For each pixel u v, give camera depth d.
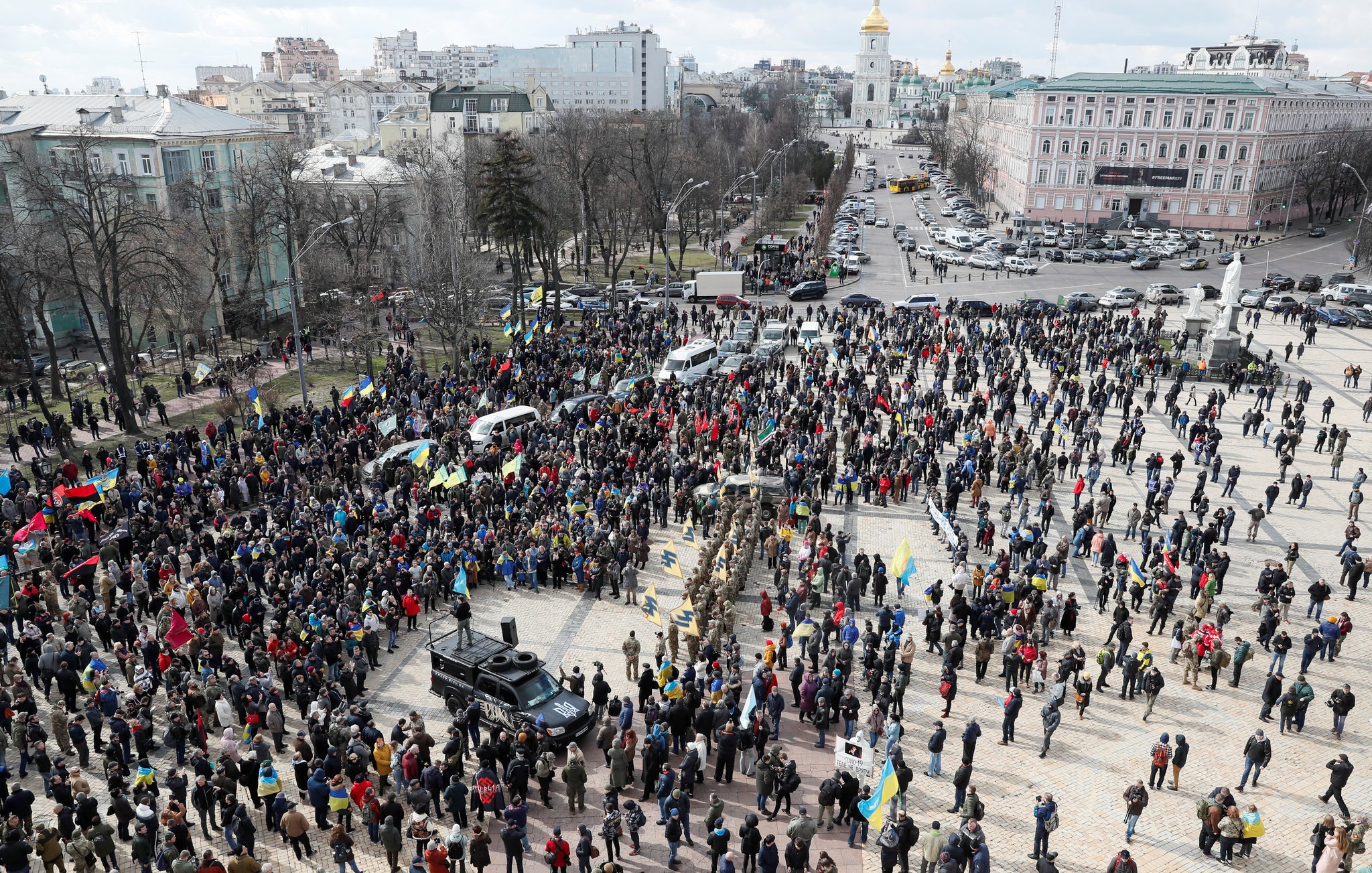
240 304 72.81
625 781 22.77
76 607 28.34
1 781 21.33
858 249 114.00
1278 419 52.91
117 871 20.16
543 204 95.75
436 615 32.19
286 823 20.31
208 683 24.62
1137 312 69.25
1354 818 21.75
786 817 22.33
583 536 34.75
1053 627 29.92
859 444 46.34
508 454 42.06
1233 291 60.69
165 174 70.38
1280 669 26.52
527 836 21.70
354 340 66.38
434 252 68.44
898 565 31.12
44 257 54.84
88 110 73.75
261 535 32.69
